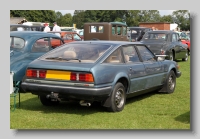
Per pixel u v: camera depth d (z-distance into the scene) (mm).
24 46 9047
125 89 7148
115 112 6789
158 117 6492
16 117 6332
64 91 6270
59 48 7203
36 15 58062
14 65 8484
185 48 18734
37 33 9648
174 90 9391
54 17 61625
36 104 7500
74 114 6629
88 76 6164
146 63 7891
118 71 6777
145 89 7902
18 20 41969
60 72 6348
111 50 6922
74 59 6586
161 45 16703
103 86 6352
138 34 26062
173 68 9133
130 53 7500
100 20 64812
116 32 22344
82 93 6176
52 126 5824
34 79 6562
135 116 6531
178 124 6047
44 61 6676
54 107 7234
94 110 6965
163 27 41969
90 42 7301
